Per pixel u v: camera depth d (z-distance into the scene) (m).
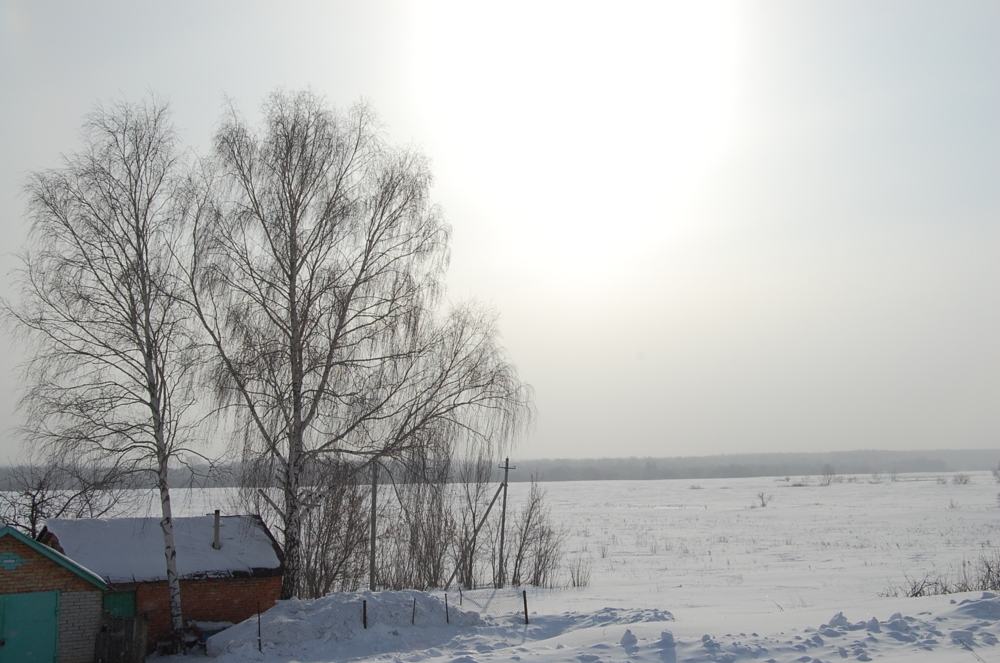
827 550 45.38
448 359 22.61
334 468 21.20
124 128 20.39
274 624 19.58
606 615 21.08
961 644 14.57
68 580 19.05
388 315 21.80
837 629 16.38
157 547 23.94
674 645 16.22
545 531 37.25
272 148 21.72
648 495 130.25
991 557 36.88
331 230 21.50
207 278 20.53
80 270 19.56
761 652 15.16
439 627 20.06
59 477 19.97
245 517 26.30
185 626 22.64
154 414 20.02
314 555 27.92
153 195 20.45
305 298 21.27
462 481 34.44
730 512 83.75
